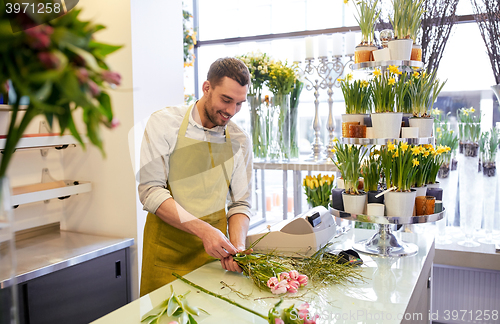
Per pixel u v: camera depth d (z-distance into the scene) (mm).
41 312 2170
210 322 1211
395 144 1820
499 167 2863
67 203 2973
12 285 599
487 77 3070
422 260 1799
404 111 1972
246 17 3898
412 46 1938
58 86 484
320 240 1801
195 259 1894
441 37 2895
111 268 2580
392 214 1805
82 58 478
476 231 3084
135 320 1226
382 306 1324
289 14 3701
